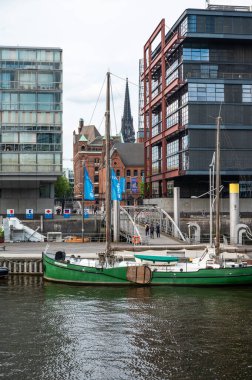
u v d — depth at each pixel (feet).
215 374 67.92
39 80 260.21
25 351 77.46
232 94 273.95
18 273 143.13
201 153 270.26
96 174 589.73
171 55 312.50
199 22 274.77
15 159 257.55
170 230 217.15
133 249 151.94
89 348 78.74
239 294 118.73
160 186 353.10
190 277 126.82
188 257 138.72
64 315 98.48
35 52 260.21
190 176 286.25
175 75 301.43
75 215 325.62
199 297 115.44
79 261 134.31
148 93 371.35
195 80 271.49
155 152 358.23
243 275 126.82
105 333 86.63
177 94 295.28
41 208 271.08
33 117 258.98
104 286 127.75
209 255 133.80
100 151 595.06
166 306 106.52
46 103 260.21
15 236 199.82
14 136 257.75
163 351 77.15
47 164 259.19
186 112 274.77
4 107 257.34
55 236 215.10
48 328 89.56
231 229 190.19
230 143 272.51
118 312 101.24
